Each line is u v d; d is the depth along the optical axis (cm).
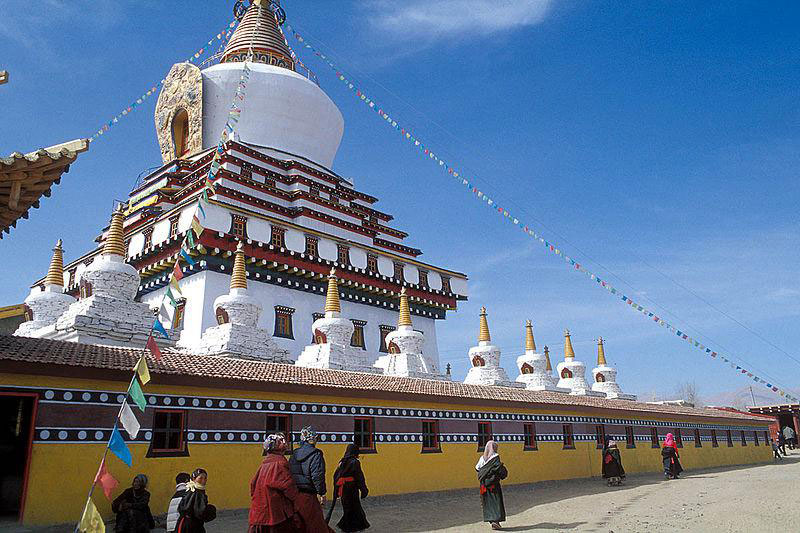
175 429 1552
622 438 3192
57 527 1295
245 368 1791
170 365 1568
